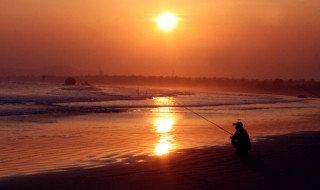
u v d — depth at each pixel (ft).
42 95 261.65
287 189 41.01
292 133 91.76
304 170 49.49
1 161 57.72
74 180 45.42
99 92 336.90
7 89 360.69
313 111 181.78
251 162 54.85
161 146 72.79
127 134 90.27
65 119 123.44
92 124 111.24
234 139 61.11
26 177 47.14
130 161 57.26
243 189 41.04
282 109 195.11
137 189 41.42
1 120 115.03
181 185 42.73
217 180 44.68
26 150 67.36
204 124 115.24
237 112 168.55
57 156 62.08
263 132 96.78
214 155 60.64
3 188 42.34
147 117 137.08
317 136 85.71
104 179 45.70
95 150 67.82
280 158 57.62
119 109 172.14
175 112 163.02
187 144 75.56
